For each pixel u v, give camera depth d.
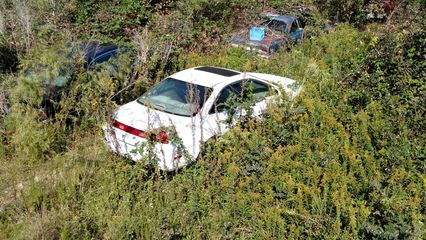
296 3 15.52
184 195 5.94
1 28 10.52
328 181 5.66
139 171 6.12
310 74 9.52
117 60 9.09
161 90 7.45
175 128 6.47
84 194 5.95
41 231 5.06
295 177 5.88
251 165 6.20
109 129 6.88
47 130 7.21
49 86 7.71
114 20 13.52
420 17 11.42
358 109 7.74
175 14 13.88
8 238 5.11
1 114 7.77
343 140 6.59
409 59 8.90
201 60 11.12
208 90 7.18
